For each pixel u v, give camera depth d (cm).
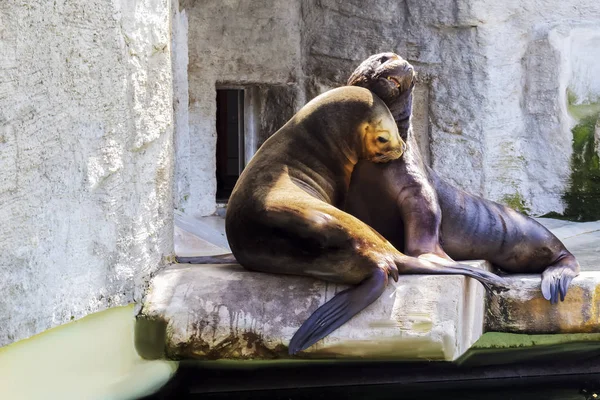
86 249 647
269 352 683
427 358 672
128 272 699
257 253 713
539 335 826
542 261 841
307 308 685
